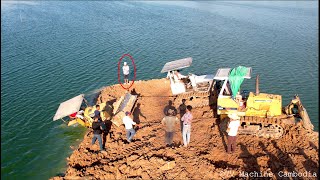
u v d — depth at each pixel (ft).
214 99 54.08
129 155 42.34
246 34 116.16
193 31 122.42
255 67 84.48
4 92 69.87
